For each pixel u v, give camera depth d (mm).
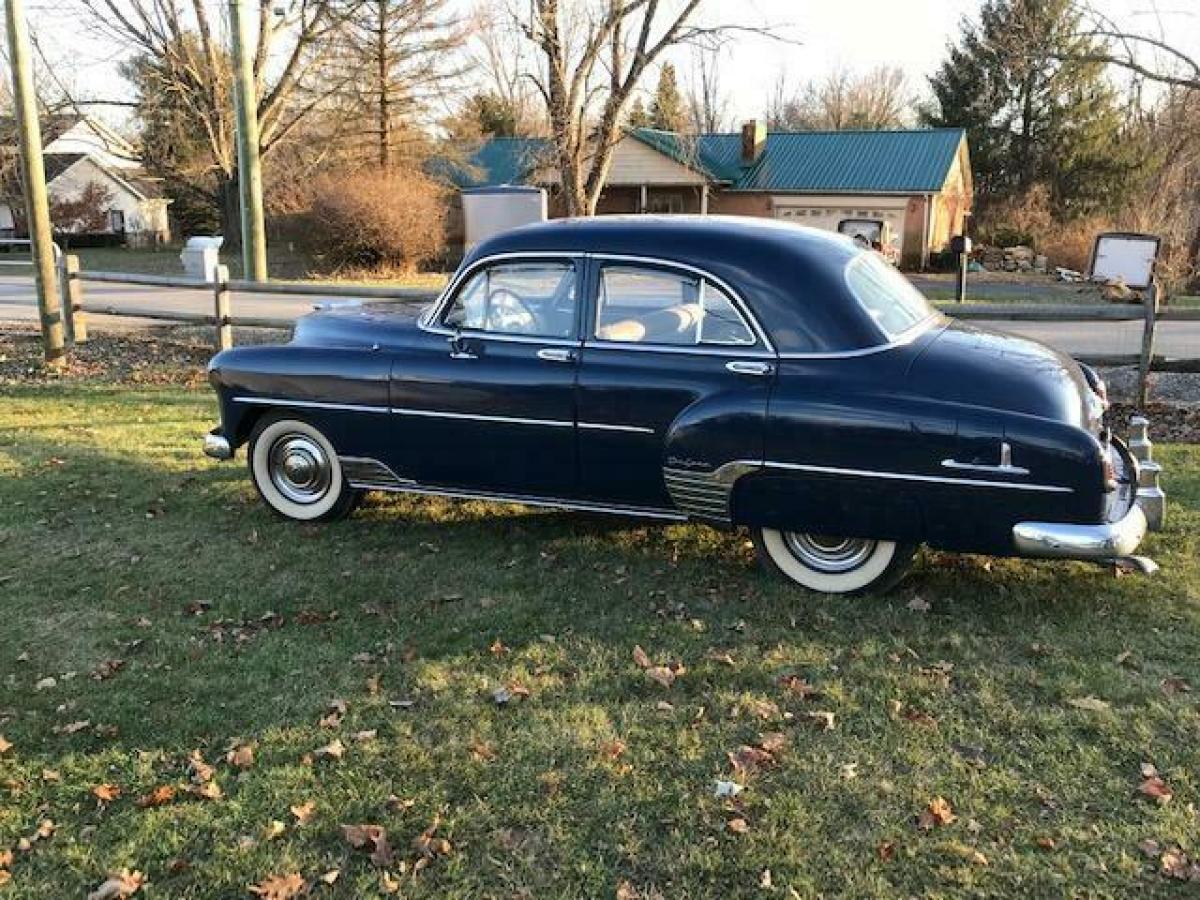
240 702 4039
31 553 5719
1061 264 34781
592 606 4887
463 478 5574
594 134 25234
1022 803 3309
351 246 28141
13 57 10758
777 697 4008
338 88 33625
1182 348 12312
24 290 20281
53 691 4152
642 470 5074
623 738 3729
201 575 5371
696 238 4953
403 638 4586
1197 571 5117
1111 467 4297
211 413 9328
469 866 3061
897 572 4754
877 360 4574
